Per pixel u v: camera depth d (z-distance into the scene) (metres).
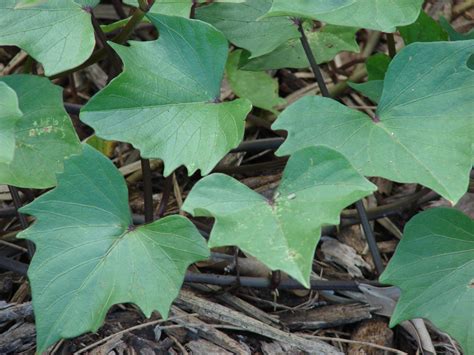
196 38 0.74
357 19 0.72
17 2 0.76
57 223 0.72
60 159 0.76
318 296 0.86
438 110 0.73
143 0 0.78
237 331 0.83
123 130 0.73
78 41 0.75
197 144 0.73
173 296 0.71
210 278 0.81
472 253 0.74
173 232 0.72
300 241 0.66
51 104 0.77
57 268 0.71
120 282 0.71
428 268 0.74
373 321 0.84
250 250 0.66
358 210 0.81
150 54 0.74
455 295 0.73
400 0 0.73
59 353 0.80
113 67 0.84
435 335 0.83
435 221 0.74
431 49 0.73
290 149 0.71
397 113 0.73
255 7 0.86
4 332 0.81
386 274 0.73
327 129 0.72
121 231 0.73
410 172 0.70
